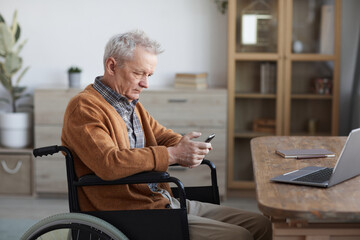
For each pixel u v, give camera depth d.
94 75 4.02
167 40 3.96
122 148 1.76
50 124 3.70
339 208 1.26
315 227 1.37
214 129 3.66
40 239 2.39
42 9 3.99
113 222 1.67
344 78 3.90
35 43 4.02
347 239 1.36
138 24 3.96
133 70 1.80
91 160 1.63
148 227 1.66
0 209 3.53
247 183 3.78
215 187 2.01
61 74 4.04
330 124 3.72
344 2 3.84
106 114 1.77
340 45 3.66
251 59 3.68
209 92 3.64
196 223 1.72
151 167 1.63
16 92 3.89
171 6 3.93
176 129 3.66
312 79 3.70
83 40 4.00
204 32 3.93
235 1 3.64
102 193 1.74
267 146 2.12
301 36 3.67
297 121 3.73
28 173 3.80
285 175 1.58
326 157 1.91
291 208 1.26
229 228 1.69
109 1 3.95
